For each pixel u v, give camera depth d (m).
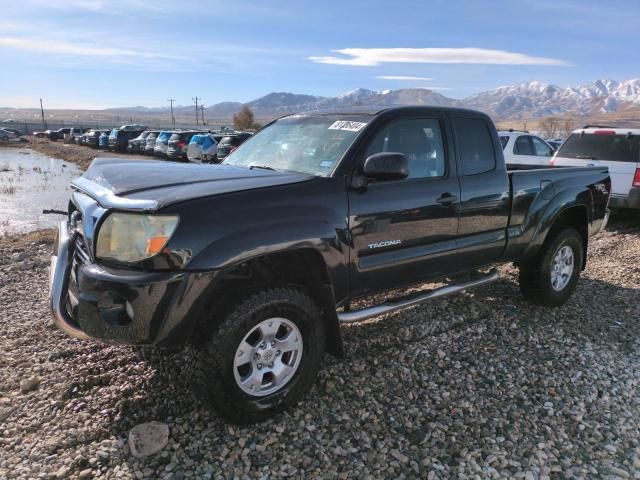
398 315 4.83
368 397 3.40
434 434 3.02
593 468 2.76
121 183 3.05
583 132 9.75
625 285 5.96
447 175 3.97
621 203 9.20
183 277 2.66
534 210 4.66
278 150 3.93
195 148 9.73
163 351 3.89
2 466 2.65
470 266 4.30
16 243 8.04
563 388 3.58
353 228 3.32
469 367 3.87
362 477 2.64
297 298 3.04
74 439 2.87
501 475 2.69
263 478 2.62
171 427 3.00
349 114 3.91
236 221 2.82
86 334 2.82
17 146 55.50
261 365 3.01
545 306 5.12
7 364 3.71
